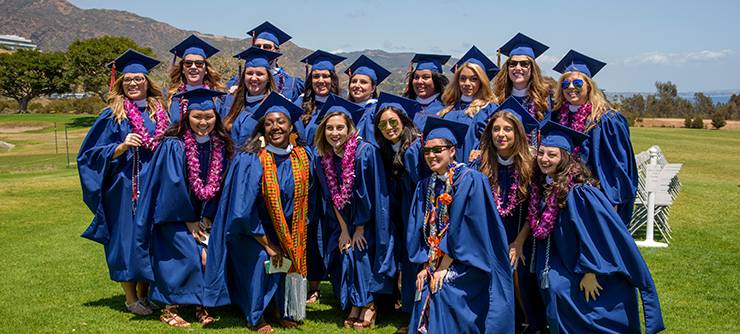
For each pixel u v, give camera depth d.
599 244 4.88
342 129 5.70
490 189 5.02
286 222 5.66
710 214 12.07
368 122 6.21
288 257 5.66
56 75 78.44
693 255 8.61
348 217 5.94
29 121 59.94
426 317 5.11
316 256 6.37
